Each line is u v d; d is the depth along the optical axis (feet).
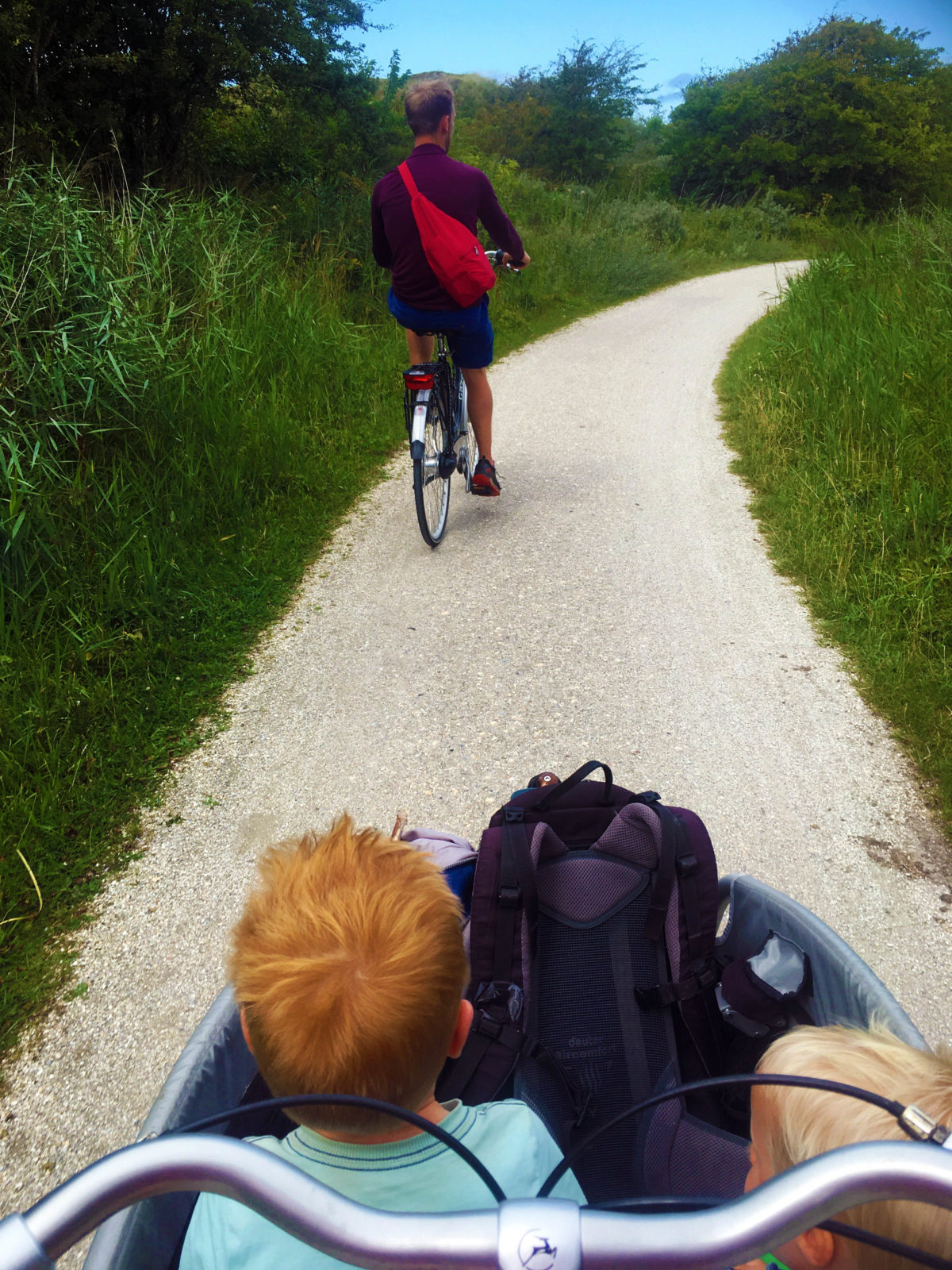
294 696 13.01
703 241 82.64
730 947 6.32
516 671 13.57
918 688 12.67
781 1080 2.31
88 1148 7.02
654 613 15.37
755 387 27.96
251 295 24.73
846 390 23.20
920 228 32.68
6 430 14.76
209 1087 4.58
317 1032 2.74
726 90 127.65
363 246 37.01
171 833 10.40
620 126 108.99
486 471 18.99
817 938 5.39
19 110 29.96
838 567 16.35
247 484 18.92
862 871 9.73
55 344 16.26
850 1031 2.97
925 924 9.04
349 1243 1.78
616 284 57.82
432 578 16.69
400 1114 2.16
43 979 8.50
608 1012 5.52
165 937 8.99
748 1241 1.73
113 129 32.99
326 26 39.34
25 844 9.73
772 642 14.38
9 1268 1.72
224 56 34.04
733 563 17.29
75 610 13.75
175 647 13.69
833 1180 1.78
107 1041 7.90
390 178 15.65
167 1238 4.05
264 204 37.04
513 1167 3.18
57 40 31.45
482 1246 1.72
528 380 33.24
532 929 5.56
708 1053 5.40
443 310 16.20
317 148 41.96
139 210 22.54
